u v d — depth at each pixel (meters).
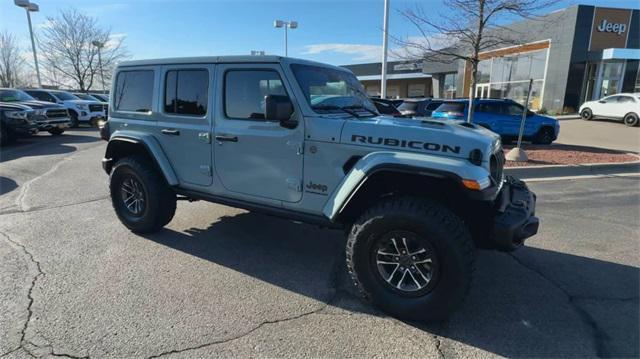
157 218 4.49
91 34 32.22
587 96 25.08
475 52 9.16
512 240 2.94
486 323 2.95
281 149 3.47
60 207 5.79
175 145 4.19
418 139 2.96
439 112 13.40
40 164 9.32
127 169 4.50
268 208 3.67
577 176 8.20
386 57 16.64
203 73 3.90
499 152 3.35
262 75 3.53
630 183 7.50
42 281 3.49
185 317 2.96
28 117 13.14
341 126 3.20
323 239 4.61
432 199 2.93
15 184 7.26
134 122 4.52
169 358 2.51
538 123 13.02
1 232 4.71
